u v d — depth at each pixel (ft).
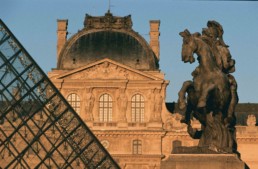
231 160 170.30
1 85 298.76
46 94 308.19
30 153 323.37
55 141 321.73
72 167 325.01
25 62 301.63
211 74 176.86
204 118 177.68
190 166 170.40
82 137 337.72
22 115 302.04
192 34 181.16
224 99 176.45
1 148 310.24
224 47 179.83
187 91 178.09
